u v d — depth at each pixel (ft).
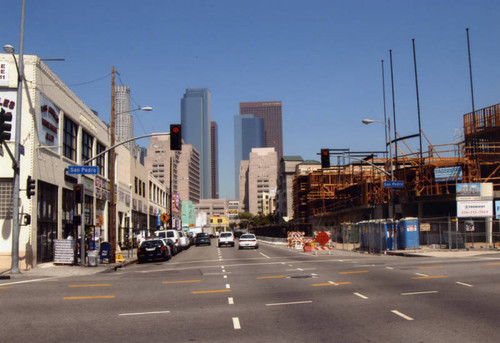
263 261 91.50
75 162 107.34
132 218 177.78
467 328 27.96
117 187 149.69
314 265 76.28
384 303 37.24
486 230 122.83
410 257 96.58
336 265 74.74
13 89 82.28
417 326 28.84
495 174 156.97
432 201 143.95
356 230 161.27
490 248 113.09
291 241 166.30
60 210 96.99
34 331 30.35
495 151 158.51
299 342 25.73
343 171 255.29
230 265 83.66
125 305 40.11
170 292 47.80
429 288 44.68
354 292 43.65
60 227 96.58
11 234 80.12
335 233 183.21
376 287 46.50
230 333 28.43
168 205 289.12
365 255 108.99
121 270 86.02
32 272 74.59
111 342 26.99
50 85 91.66
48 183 90.48
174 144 75.97
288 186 403.34
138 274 72.02
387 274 58.03
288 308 36.35
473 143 161.89
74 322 33.12
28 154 81.56
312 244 143.54
